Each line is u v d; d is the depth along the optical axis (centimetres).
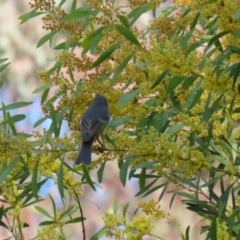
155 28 741
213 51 683
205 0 662
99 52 739
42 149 683
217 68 646
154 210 725
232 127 709
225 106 673
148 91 684
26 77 1712
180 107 698
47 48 1733
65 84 748
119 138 679
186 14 700
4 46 1738
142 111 703
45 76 754
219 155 703
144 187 721
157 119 702
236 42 652
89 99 727
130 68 699
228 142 703
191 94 665
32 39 1739
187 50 655
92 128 701
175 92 701
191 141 694
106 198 1579
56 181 750
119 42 695
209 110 655
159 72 674
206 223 1405
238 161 702
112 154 686
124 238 721
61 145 679
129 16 688
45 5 748
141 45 688
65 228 1524
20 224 765
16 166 731
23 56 1731
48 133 682
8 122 689
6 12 1762
